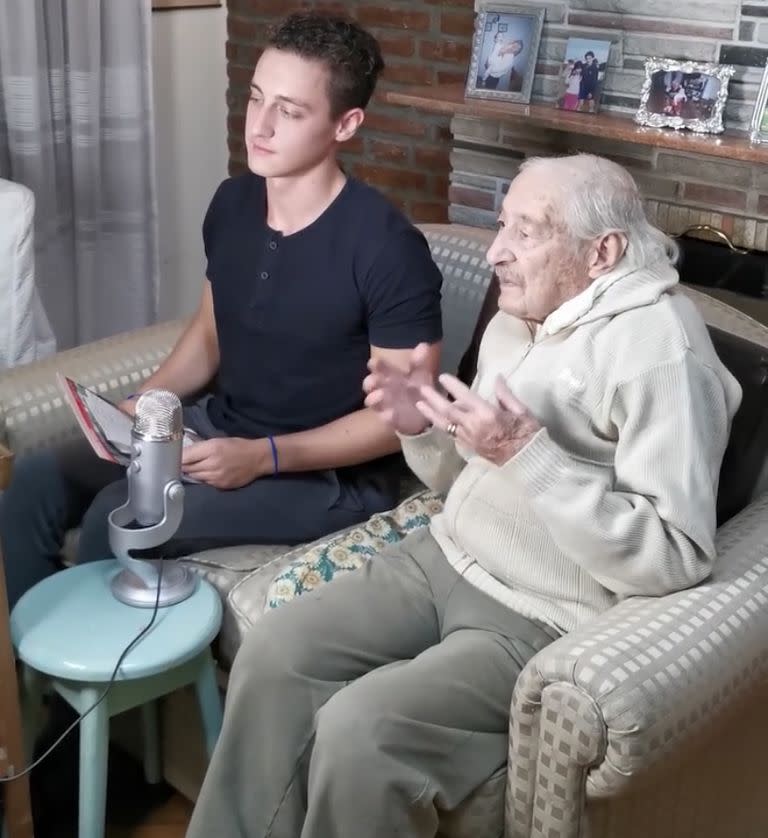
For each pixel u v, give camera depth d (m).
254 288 1.90
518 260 1.52
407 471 2.08
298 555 1.79
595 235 1.49
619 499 1.41
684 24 2.58
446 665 1.46
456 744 1.43
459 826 1.46
